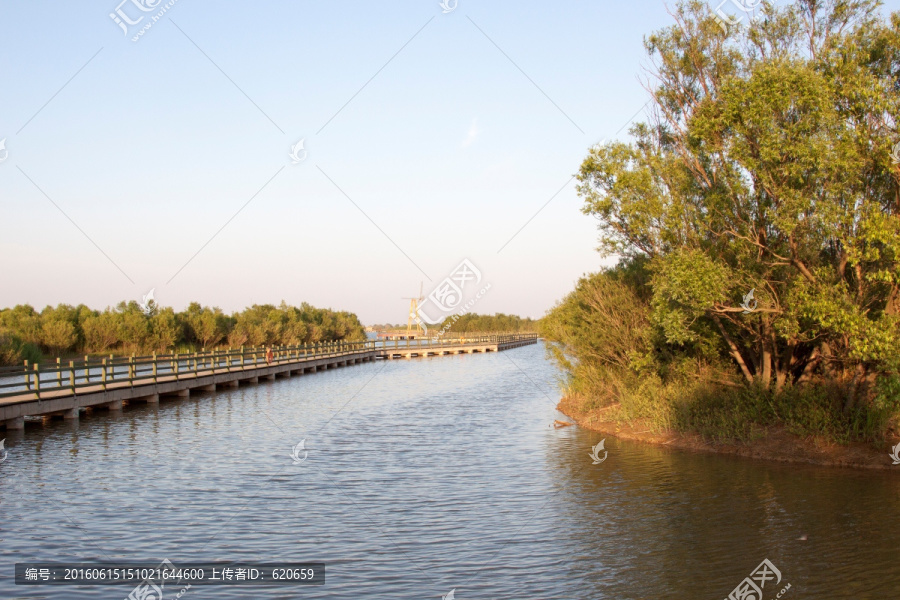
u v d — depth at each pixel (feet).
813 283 52.01
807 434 56.39
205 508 45.27
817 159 47.06
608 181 62.59
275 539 39.34
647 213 58.90
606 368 81.35
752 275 55.11
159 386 101.14
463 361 212.64
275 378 148.97
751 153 50.47
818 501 43.70
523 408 96.48
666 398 69.62
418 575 34.12
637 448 62.64
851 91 49.34
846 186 49.96
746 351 69.92
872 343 46.88
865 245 48.83
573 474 53.78
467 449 65.41
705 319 66.23
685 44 66.03
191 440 70.13
